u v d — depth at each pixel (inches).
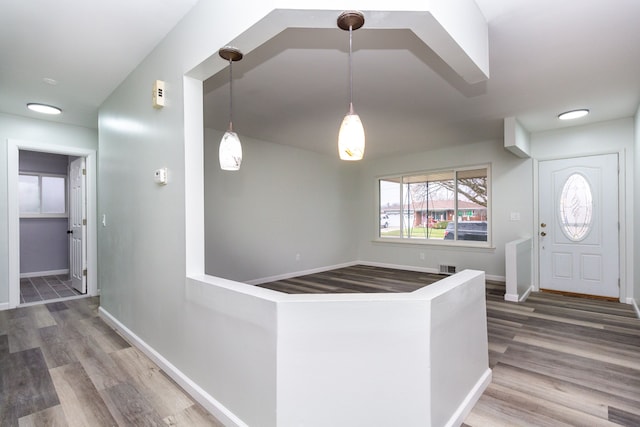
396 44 86.0
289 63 96.5
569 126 167.0
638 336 112.6
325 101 128.4
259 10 56.6
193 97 80.4
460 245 213.2
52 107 136.7
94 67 102.8
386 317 53.7
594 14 73.4
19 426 65.9
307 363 53.9
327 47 87.7
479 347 77.9
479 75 76.5
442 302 58.5
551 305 150.1
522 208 185.6
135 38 87.3
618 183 155.4
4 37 85.0
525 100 127.8
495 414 69.3
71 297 164.6
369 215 263.7
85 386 80.7
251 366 60.0
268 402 56.2
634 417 68.2
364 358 53.7
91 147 168.9
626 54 91.7
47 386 80.7
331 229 244.5
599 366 90.7
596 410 70.7
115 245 120.6
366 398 53.8
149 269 96.3
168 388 80.1
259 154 195.9
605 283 159.9
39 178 228.5
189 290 77.7
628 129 151.9
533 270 181.6
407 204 244.1
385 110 139.5
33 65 101.0
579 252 167.3
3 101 130.1
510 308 145.2
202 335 73.6
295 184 217.9
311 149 223.5
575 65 98.4
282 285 189.8
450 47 63.4
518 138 154.2
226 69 99.7
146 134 97.2
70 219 193.0
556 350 101.3
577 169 167.0
